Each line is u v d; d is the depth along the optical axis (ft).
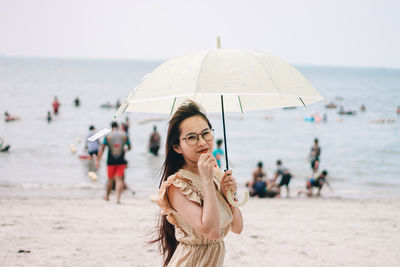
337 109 195.83
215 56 8.27
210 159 7.64
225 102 10.92
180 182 7.91
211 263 8.21
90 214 28.58
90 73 531.91
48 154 70.85
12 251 18.49
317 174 47.29
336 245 21.07
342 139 105.91
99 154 34.73
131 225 25.00
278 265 17.58
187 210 7.80
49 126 109.50
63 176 54.39
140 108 9.86
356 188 53.62
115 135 34.32
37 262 17.06
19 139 86.94
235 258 18.53
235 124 132.16
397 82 575.38
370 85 468.34
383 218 29.14
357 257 18.89
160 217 9.39
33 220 25.59
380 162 75.41
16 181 50.65
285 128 125.39
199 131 8.14
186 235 8.21
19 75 404.98
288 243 21.29
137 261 17.62
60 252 18.65
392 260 18.54
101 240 21.07
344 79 620.08
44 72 492.95
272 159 77.00
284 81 8.29
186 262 8.20
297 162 74.23
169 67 8.60
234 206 8.38
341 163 74.13
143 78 8.86
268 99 10.39
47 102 178.60
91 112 147.84
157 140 72.49
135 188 47.73
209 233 7.54
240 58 8.30
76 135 94.89
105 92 251.60
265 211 32.24
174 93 7.86
